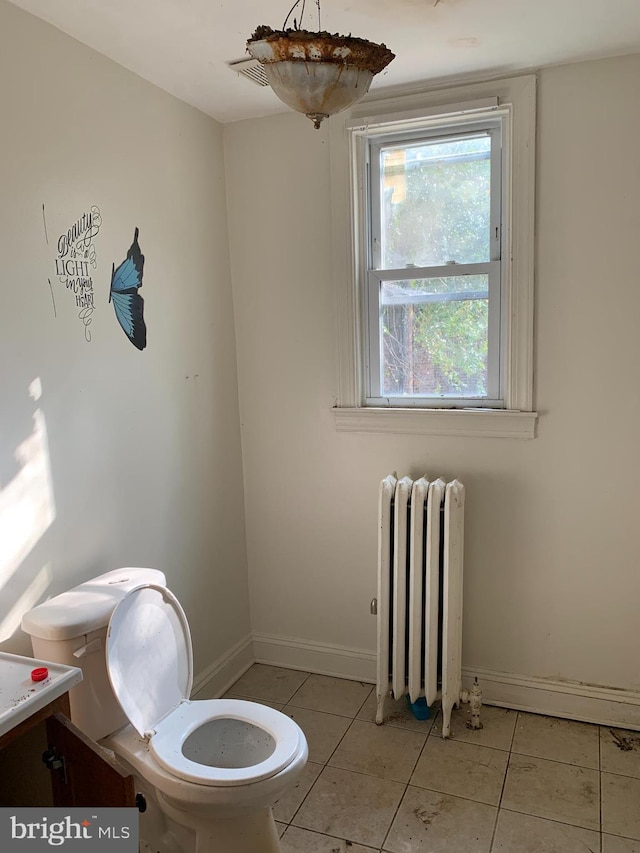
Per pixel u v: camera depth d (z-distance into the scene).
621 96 2.05
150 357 2.17
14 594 1.69
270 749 1.72
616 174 2.09
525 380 2.27
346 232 2.42
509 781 2.07
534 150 2.15
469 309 2.38
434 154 2.37
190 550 2.42
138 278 2.10
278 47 1.29
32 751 1.47
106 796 1.28
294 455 2.67
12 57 1.62
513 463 2.35
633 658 2.30
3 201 1.61
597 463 2.24
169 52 1.91
